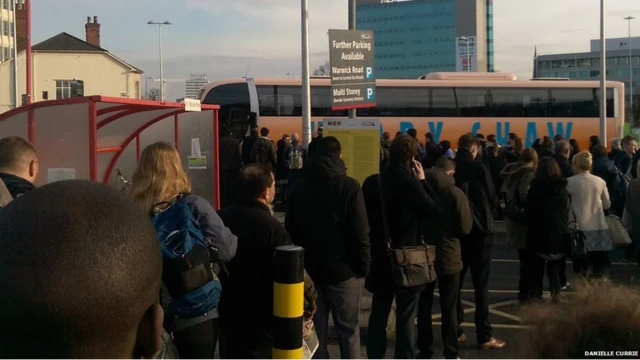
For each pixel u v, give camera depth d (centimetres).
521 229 759
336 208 509
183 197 385
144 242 139
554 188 700
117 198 143
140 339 147
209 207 389
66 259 127
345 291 513
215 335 372
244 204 438
